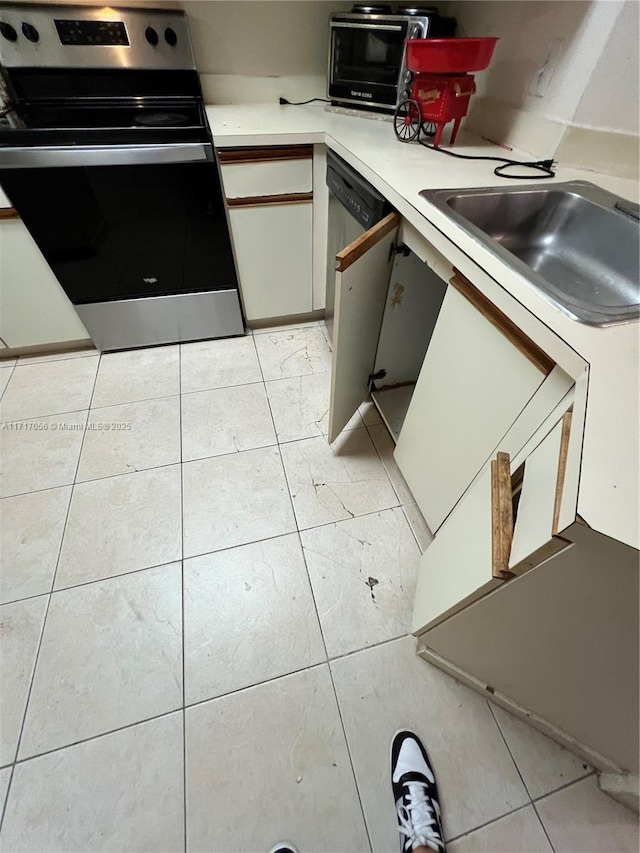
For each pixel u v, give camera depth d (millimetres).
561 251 1084
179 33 1488
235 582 1178
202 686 998
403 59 1396
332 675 1021
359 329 1201
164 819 838
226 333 1987
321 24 1642
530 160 1226
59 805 847
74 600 1133
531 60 1193
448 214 853
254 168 1475
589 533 404
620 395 500
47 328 1753
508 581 574
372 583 1185
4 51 1388
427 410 1060
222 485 1411
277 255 1755
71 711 958
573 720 790
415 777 859
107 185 1358
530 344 662
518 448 707
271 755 910
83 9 1373
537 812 854
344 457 1512
